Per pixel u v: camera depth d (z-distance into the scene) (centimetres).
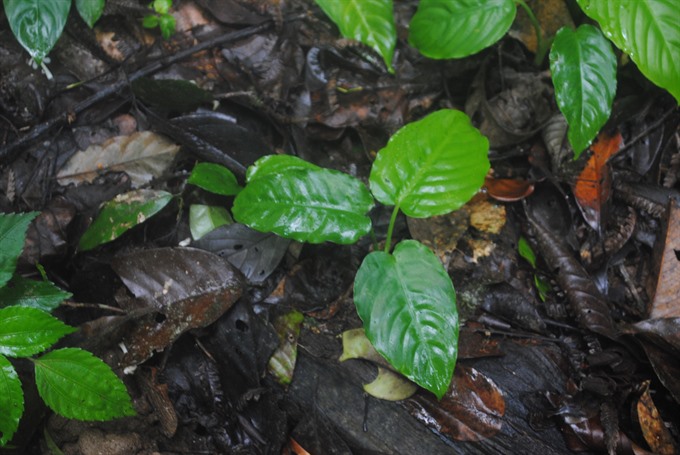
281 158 75
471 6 79
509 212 81
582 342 77
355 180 73
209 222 78
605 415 73
